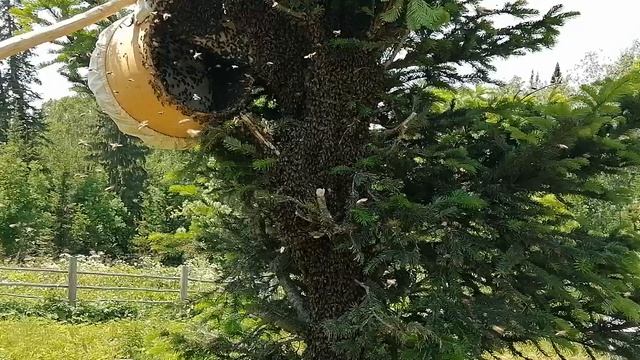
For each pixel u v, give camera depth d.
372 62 3.21
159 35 3.11
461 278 3.37
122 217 21.75
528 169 3.07
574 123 2.80
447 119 3.38
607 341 3.29
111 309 10.40
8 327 8.72
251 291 3.68
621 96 2.88
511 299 3.06
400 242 2.88
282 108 3.48
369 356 3.07
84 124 28.06
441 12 2.48
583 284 3.16
